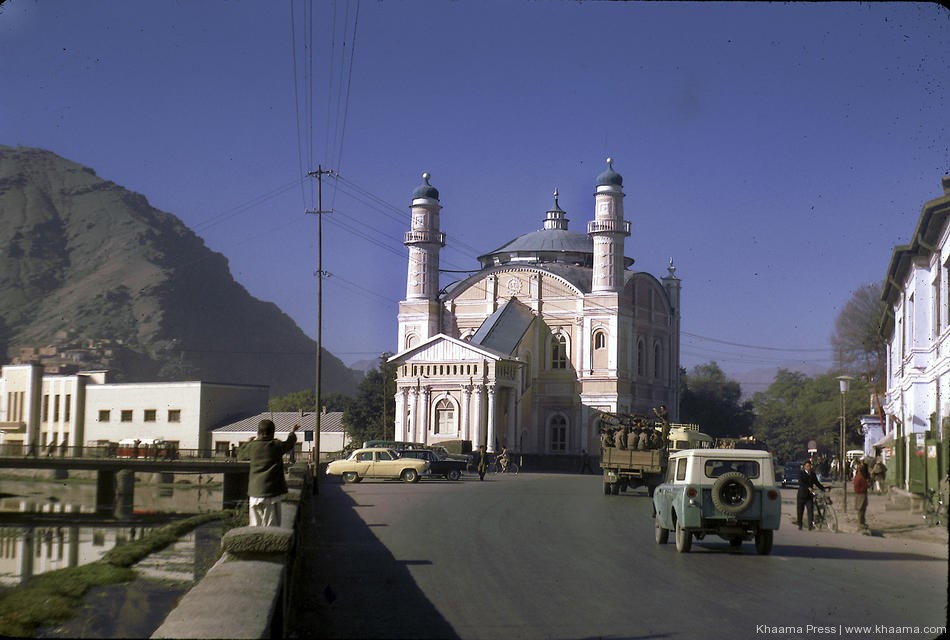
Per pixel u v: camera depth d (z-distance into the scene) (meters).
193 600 7.78
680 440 53.81
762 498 20.20
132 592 17.31
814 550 22.05
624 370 99.81
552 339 101.88
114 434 101.25
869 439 77.69
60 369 154.62
